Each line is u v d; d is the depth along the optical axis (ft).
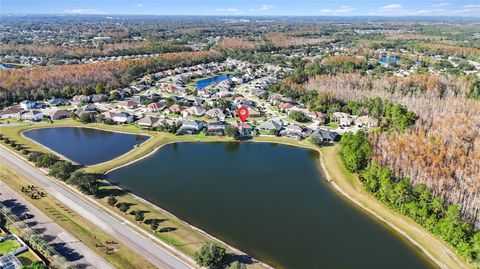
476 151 367.25
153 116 551.59
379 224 297.74
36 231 268.21
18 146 438.81
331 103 620.49
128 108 616.39
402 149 373.20
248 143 481.05
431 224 277.44
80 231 270.26
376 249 264.93
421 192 305.32
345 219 304.50
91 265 234.58
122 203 305.12
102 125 537.24
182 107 607.37
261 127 521.24
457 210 270.46
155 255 245.86
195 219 297.53
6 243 254.27
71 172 358.23
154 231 272.92
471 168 337.52
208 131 503.61
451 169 338.13
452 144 383.04
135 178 371.15
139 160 418.92
